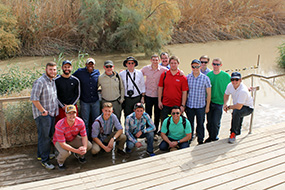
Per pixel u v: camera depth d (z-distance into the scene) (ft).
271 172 12.15
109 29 44.88
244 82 29.76
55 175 13.99
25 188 11.14
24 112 16.06
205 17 56.65
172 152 13.92
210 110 16.93
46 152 14.51
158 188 11.15
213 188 11.14
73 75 15.79
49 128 14.29
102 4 43.24
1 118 15.57
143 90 17.40
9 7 40.96
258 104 24.12
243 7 60.49
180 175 12.02
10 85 21.49
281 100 25.05
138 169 12.48
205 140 17.56
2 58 39.63
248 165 12.71
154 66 17.12
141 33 43.55
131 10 42.27
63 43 44.24
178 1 53.83
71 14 45.16
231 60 40.86
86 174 12.12
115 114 16.87
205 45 51.42
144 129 15.89
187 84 16.14
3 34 37.86
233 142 14.80
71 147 13.97
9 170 14.24
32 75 22.62
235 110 15.08
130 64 16.60
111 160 15.56
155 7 42.47
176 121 15.46
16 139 16.30
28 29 42.29
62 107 15.26
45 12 43.14
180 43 52.75
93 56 42.80
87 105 15.99
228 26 56.49
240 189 11.07
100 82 16.06
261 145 14.47
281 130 16.12
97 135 15.42
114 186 11.30
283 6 63.05
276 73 34.17
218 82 16.16
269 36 59.77
